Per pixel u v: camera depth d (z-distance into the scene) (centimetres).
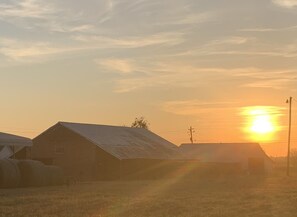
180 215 2245
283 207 2689
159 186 4656
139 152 6688
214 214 2302
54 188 4147
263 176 8000
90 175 6328
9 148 5406
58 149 6550
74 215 2192
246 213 2394
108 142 6538
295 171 10225
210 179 6575
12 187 4122
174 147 7812
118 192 3694
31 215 2169
